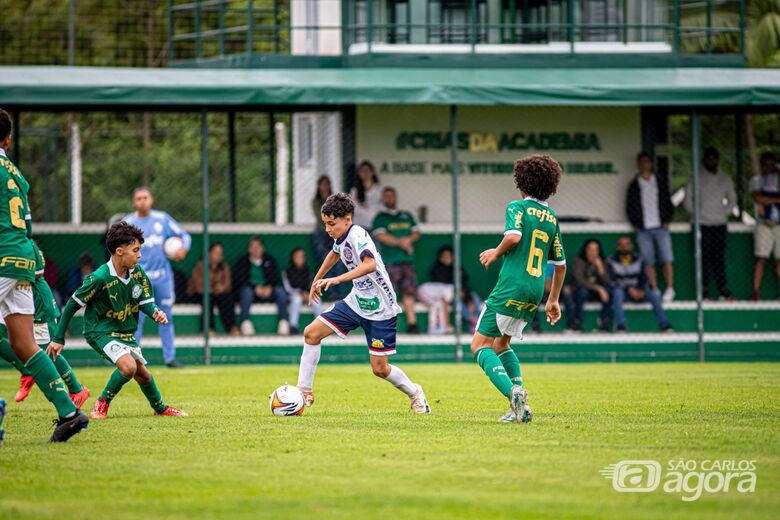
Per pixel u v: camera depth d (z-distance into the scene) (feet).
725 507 31.17
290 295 103.30
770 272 108.99
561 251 47.98
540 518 29.60
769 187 108.06
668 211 106.32
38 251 43.55
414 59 109.70
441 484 34.09
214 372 86.53
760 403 58.34
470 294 105.91
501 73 103.60
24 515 29.99
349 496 32.37
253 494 32.68
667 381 74.49
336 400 61.82
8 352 53.78
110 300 49.39
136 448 41.29
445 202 112.88
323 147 117.19
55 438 42.52
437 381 75.97
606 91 94.89
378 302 52.01
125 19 176.24
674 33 111.24
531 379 76.84
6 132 41.55
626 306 104.73
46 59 172.96
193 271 103.76
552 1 112.88
